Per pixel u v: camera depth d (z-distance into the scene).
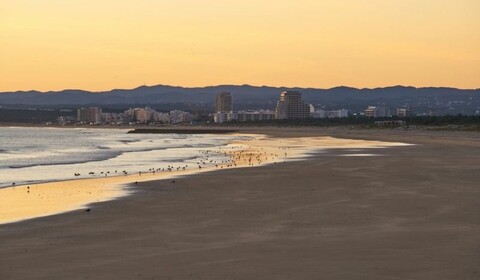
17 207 25.70
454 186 30.94
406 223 19.88
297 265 14.18
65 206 25.75
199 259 15.01
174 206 24.97
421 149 73.12
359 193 28.38
